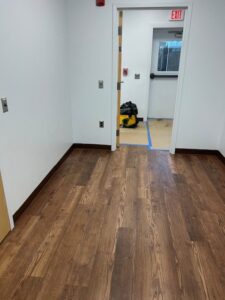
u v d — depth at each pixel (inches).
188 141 138.7
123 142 160.1
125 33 188.1
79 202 90.6
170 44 198.8
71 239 71.8
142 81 202.1
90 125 142.9
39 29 89.3
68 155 136.6
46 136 102.1
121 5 116.6
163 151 144.5
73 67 130.7
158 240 72.0
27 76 81.7
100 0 114.7
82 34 123.8
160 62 205.3
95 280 58.7
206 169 120.3
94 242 70.8
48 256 65.5
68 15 120.8
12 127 73.7
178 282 58.7
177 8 115.3
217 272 61.5
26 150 84.0
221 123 131.9
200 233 75.2
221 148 131.7
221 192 98.8
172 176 112.3
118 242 71.0
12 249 67.7
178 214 84.3
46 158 103.6
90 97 136.3
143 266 62.9
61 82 118.3
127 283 58.1
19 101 77.2
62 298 54.2
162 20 181.6
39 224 78.0
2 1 64.8
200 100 129.0
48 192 97.3
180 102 130.3
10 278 58.8
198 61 121.6
